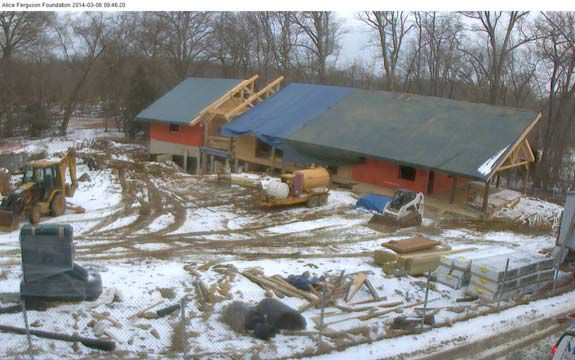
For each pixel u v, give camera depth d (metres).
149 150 50.06
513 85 60.25
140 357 11.57
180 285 16.11
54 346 11.69
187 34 67.75
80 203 28.59
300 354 12.38
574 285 19.12
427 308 16.31
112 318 13.23
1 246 20.67
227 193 32.28
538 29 49.25
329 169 35.72
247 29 67.44
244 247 22.17
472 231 26.08
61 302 13.70
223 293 15.55
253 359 11.93
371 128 34.50
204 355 11.89
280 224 26.02
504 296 17.59
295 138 35.41
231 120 41.38
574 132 54.53
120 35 66.00
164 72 67.56
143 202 29.34
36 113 63.62
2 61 62.81
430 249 20.69
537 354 13.60
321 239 23.75
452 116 33.47
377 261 19.95
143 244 22.05
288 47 65.94
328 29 63.44
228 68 70.62
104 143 54.34
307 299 15.83
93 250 20.84
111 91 67.75
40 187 25.12
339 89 41.12
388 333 14.01
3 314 12.96
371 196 29.16
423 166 29.50
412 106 35.97
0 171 31.30
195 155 44.22
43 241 13.48
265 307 13.94
